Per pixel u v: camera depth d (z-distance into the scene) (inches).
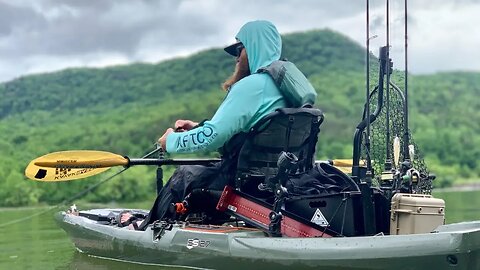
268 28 171.9
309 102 167.5
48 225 324.8
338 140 1111.6
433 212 140.0
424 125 1959.9
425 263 125.4
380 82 164.7
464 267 122.4
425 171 165.0
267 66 165.2
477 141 1918.1
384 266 129.7
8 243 245.3
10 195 623.2
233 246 151.9
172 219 177.0
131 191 679.7
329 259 135.9
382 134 169.3
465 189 1387.8
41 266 189.6
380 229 151.2
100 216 212.2
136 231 178.7
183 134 167.9
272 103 161.2
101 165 183.6
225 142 164.6
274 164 162.6
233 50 184.1
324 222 152.6
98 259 195.2
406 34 167.5
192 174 172.2
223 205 167.0
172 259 166.2
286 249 142.3
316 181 163.5
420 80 2477.9
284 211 156.3
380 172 163.8
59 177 198.8
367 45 165.8
